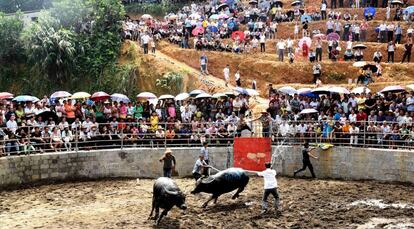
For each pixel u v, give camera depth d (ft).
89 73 150.41
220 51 153.69
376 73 136.15
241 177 78.79
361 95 108.27
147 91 143.74
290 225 70.38
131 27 161.38
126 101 114.11
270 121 102.99
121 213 76.07
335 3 176.14
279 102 110.22
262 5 181.47
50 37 151.23
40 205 80.79
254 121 106.01
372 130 98.27
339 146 98.48
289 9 183.83
